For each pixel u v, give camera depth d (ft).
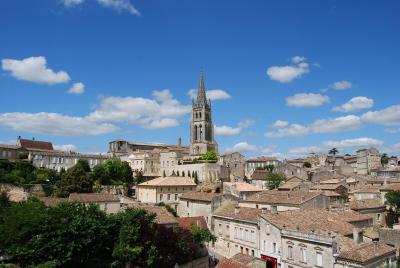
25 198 285.43
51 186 361.92
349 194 338.54
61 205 177.06
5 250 153.99
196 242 218.18
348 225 187.32
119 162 497.87
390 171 452.35
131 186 471.21
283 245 183.52
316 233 167.94
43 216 159.94
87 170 485.15
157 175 558.56
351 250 149.48
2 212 184.65
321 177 482.69
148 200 383.86
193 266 205.77
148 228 185.98
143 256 177.78
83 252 166.40
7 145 491.72
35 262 153.28
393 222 260.01
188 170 551.18
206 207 293.43
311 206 237.86
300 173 510.99
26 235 155.33
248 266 144.15
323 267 160.04
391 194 268.41
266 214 204.33
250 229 214.28
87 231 166.40
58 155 527.40
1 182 335.26
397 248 168.14
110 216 188.14
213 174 540.93
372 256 143.95
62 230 158.61
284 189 353.10
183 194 352.49
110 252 180.96
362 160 620.49
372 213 250.57
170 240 191.21
